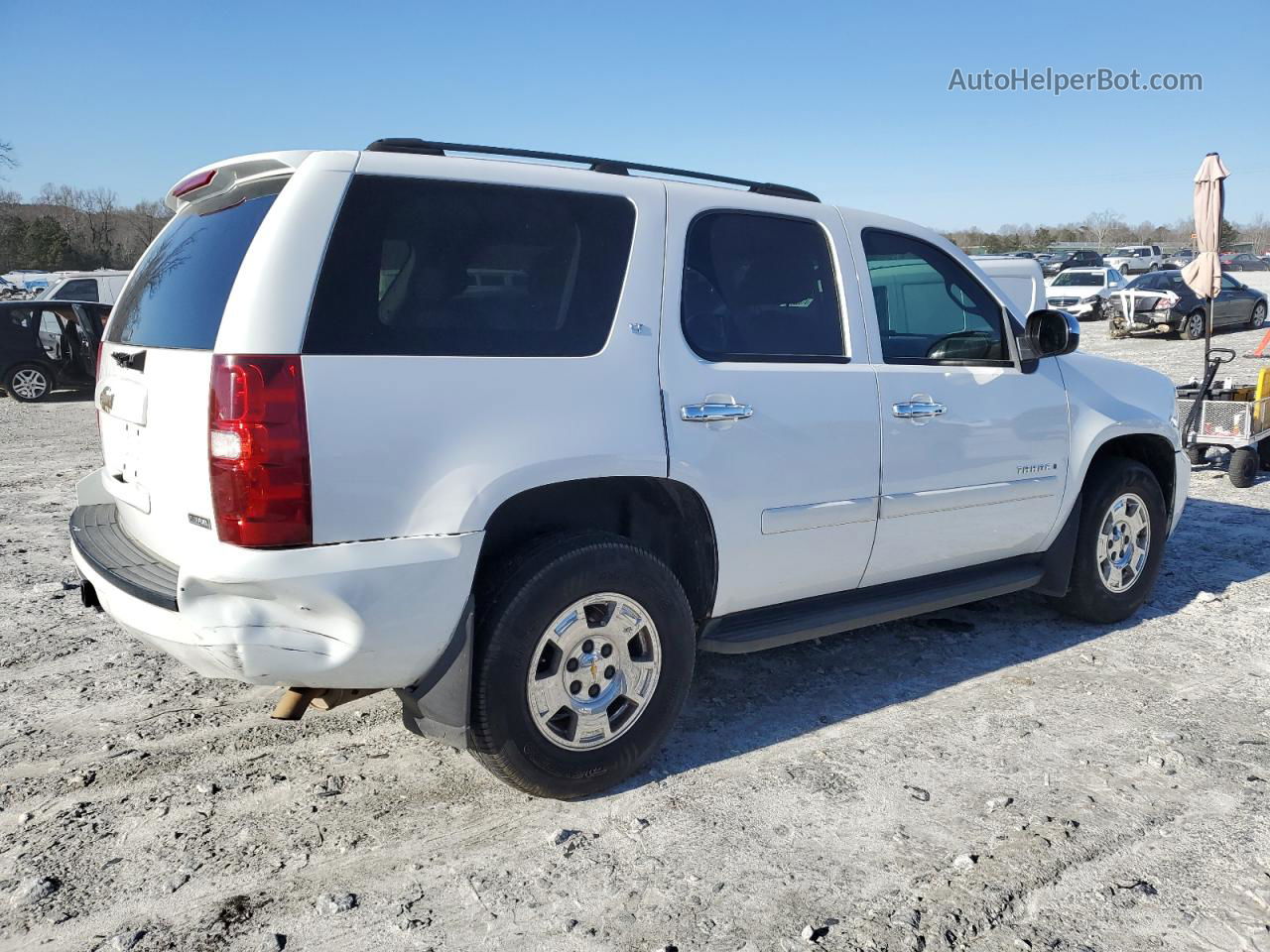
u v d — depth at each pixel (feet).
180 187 11.16
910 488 13.08
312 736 12.21
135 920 8.57
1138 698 13.39
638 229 10.96
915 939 8.32
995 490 14.06
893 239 13.64
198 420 8.69
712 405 11.09
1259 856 9.60
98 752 11.72
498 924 8.54
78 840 9.81
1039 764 11.48
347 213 9.11
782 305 12.19
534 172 10.43
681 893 8.96
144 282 11.35
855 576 13.00
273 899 8.87
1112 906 8.79
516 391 9.73
